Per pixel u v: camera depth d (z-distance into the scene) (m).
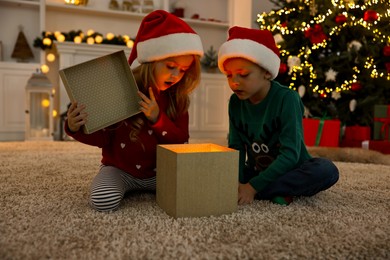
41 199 1.06
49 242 0.72
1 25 3.47
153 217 0.89
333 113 2.65
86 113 0.97
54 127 3.55
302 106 1.13
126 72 1.05
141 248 0.69
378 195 1.18
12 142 2.95
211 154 0.90
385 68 2.71
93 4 3.76
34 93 3.17
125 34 3.89
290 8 2.88
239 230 0.80
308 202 1.08
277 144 1.12
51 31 3.62
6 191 1.16
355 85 2.54
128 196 1.14
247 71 1.03
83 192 1.16
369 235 0.78
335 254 0.68
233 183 0.94
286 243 0.73
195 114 3.84
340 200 1.11
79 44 3.34
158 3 3.97
